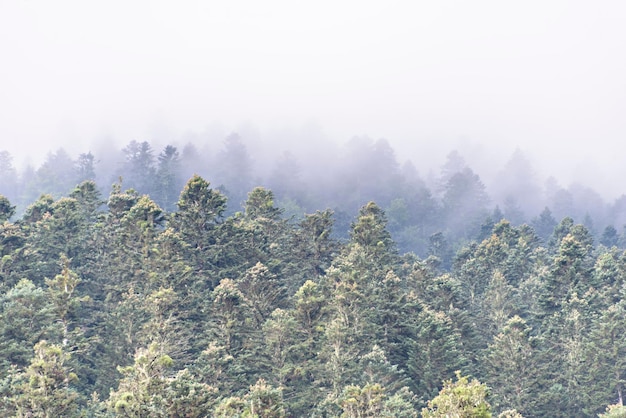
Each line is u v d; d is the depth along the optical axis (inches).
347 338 2662.4
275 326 2610.7
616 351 2864.2
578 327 3120.1
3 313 2340.1
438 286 3405.5
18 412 1729.8
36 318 2390.5
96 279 3344.0
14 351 2207.2
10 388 1809.8
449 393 1601.9
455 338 2859.3
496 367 2856.8
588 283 3540.8
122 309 2630.4
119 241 3250.5
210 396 1818.4
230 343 2573.8
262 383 1961.1
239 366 2354.8
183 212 3474.4
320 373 2554.1
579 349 3034.0
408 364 2731.3
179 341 2593.5
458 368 2743.6
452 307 3230.8
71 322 2527.1
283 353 2571.4
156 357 1830.7
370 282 3238.2
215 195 3570.4
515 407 2731.3
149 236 3198.8
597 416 2834.6
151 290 2920.8
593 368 2869.1
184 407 1742.1
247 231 3484.3
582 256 3607.3
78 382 2465.6
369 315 2859.3
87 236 3602.4
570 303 3248.0
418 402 2504.9
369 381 2400.3
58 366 1852.9
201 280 3144.7
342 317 2726.4
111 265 3321.9
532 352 2871.6
